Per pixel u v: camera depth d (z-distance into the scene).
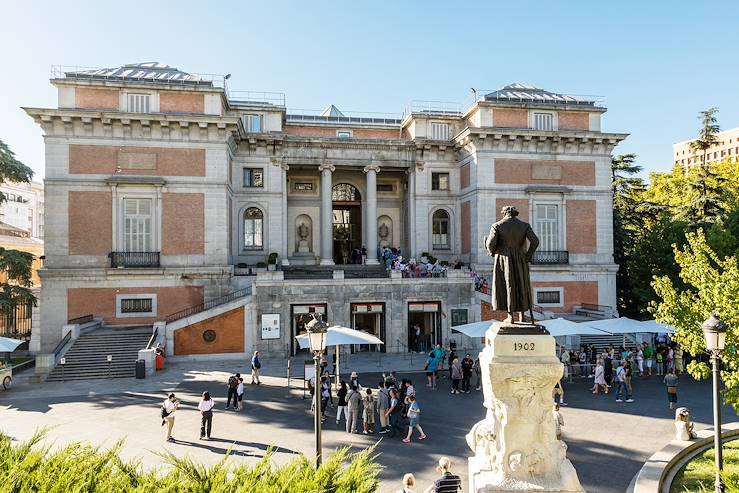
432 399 20.34
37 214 86.56
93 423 17.19
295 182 42.38
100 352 27.16
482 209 37.09
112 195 32.19
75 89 32.28
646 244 40.16
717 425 10.95
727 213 41.34
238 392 18.98
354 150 39.78
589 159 38.69
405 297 32.72
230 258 35.66
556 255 37.50
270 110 38.94
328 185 39.62
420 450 14.45
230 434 15.93
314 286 31.55
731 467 12.54
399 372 25.94
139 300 32.16
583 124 39.28
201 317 29.56
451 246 40.53
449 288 33.22
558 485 7.97
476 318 33.38
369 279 32.31
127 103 32.84
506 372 8.17
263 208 38.34
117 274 31.77
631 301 43.19
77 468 5.96
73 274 31.34
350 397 16.14
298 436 15.73
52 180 31.59
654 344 29.55
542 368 8.16
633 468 13.12
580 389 22.19
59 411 18.78
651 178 56.94
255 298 30.56
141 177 32.50
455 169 40.91
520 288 8.89
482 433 8.85
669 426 16.67
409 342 33.38
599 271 38.12
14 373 26.86
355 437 15.64
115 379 24.64
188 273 32.56
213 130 33.31
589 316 35.56
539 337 8.44
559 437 14.69
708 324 11.23
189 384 23.33
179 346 29.20
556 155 38.25
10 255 29.86
